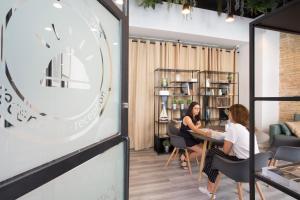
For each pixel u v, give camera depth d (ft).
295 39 16.87
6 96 2.03
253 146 3.88
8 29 2.04
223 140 8.79
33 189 2.21
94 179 3.59
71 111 2.97
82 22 3.20
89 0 3.37
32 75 2.33
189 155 11.75
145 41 16.63
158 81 17.13
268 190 9.05
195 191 9.05
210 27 16.51
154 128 16.92
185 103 17.02
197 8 16.11
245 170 6.39
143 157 14.17
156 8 15.02
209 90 18.21
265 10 8.95
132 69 16.40
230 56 19.39
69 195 2.95
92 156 3.35
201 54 18.33
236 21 17.35
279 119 18.07
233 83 19.12
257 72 17.95
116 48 4.40
